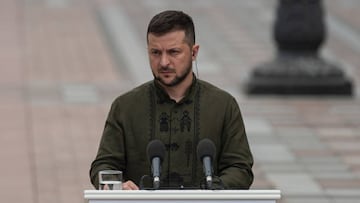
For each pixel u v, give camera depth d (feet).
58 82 113.91
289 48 109.81
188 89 35.27
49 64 124.36
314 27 108.37
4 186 72.59
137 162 35.29
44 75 117.91
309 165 79.92
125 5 173.47
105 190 31.96
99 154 35.35
